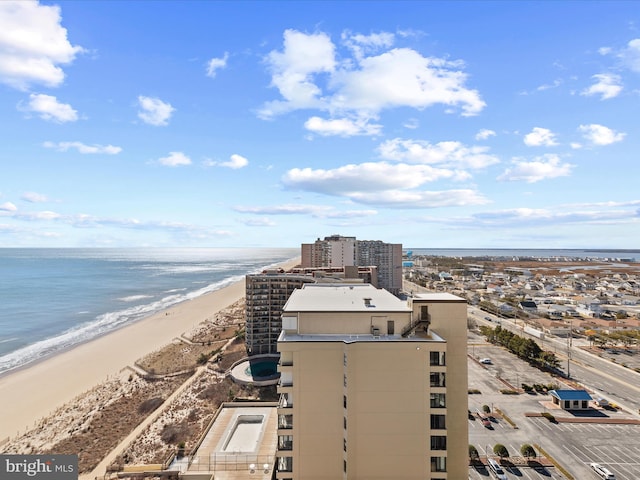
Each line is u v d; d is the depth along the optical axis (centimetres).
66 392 9912
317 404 4088
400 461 4009
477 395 9694
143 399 9381
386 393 4041
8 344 14475
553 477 6203
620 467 6481
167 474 5634
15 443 7238
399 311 4438
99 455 6700
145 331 16600
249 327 12531
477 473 6316
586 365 12081
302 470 4069
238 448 5869
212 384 10188
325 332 4447
